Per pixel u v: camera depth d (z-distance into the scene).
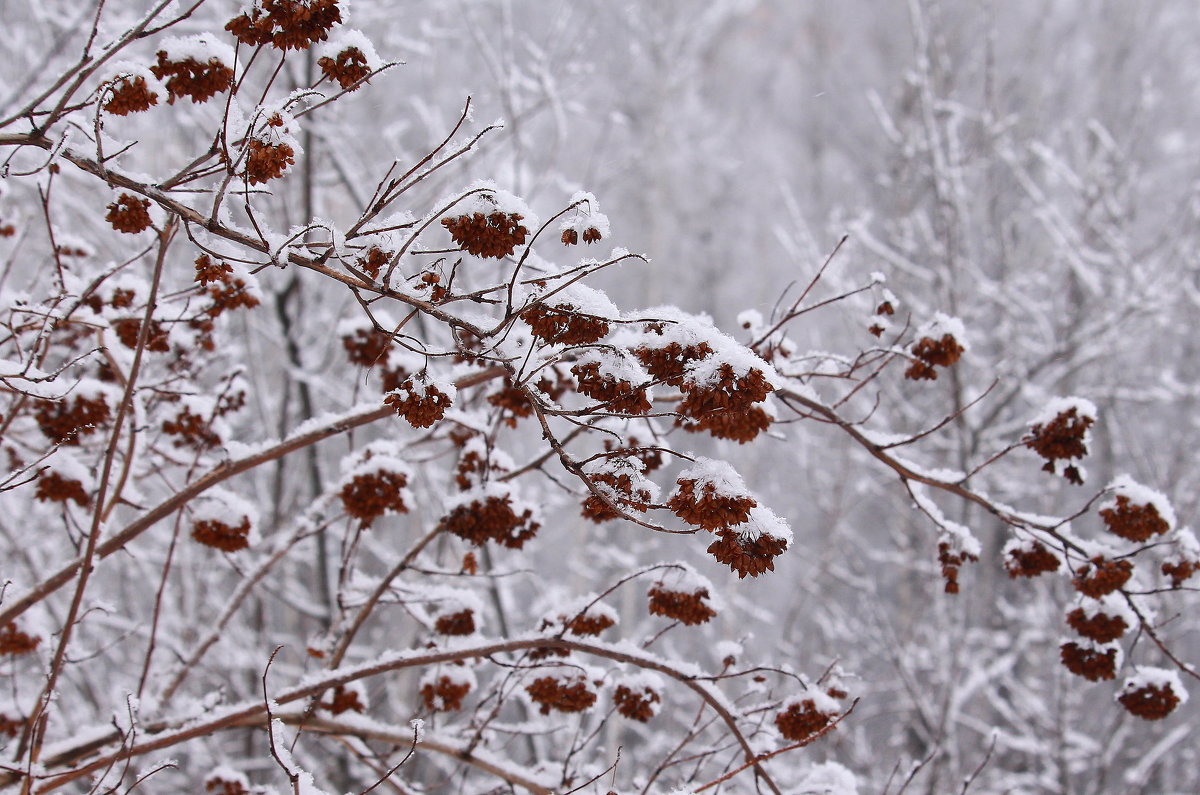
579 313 2.18
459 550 5.64
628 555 10.07
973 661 9.89
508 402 3.28
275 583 7.27
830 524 9.84
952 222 7.55
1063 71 12.02
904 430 9.21
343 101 6.88
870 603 9.08
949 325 2.98
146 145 7.40
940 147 8.08
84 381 3.01
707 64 17.12
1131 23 12.30
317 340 7.33
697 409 2.05
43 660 3.29
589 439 10.30
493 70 7.23
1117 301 8.17
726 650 3.45
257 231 2.12
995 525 10.70
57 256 2.91
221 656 6.41
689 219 15.97
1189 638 11.68
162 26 2.11
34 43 6.79
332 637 3.50
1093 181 8.77
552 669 3.10
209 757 6.45
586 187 9.10
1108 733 7.75
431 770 7.68
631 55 9.86
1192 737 10.29
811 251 7.93
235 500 3.17
